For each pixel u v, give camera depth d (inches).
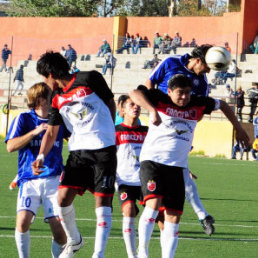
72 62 2844.5
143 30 3250.5
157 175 521.7
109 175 490.9
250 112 2474.2
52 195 506.6
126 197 575.8
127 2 4483.3
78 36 3363.7
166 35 2974.9
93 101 493.4
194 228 747.4
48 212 505.4
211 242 668.1
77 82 491.8
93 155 491.8
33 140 515.2
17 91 2898.6
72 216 500.4
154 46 2994.6
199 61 570.9
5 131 2417.6
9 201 912.3
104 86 497.4
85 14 4220.0
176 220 519.2
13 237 647.8
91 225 737.6
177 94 518.3
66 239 513.3
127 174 588.7
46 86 525.3
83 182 498.0
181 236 696.4
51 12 4170.8
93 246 622.5
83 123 493.7
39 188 505.4
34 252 586.6
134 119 611.2
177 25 3171.8
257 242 678.5
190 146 537.0
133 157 597.9
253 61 2824.8
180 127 528.7
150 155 529.3
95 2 4279.0
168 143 527.8
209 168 1648.6
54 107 501.0
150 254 597.6
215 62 561.3
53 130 499.8
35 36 3447.3
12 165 1461.6
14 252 580.1
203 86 584.7
